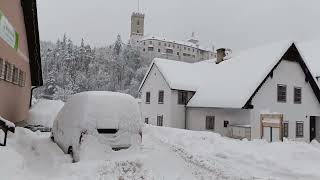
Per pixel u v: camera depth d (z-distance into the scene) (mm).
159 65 33312
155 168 8805
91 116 9258
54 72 101688
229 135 25484
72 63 109375
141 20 166000
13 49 15422
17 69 16750
